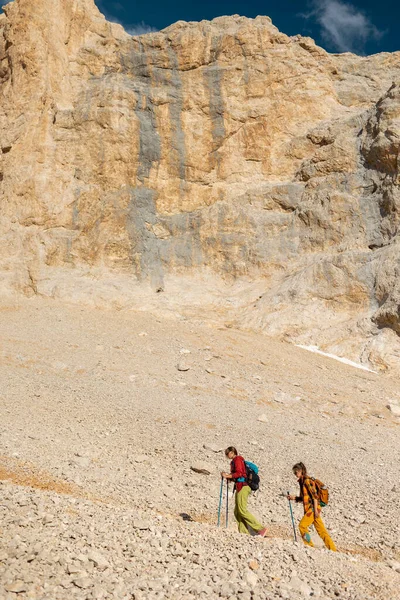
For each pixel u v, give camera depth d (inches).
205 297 1196.5
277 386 791.7
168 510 382.0
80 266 1226.0
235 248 1263.5
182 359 855.7
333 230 1199.6
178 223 1304.1
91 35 1457.9
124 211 1282.0
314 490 343.3
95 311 1098.7
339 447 576.7
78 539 270.1
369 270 1070.4
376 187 1201.4
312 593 243.4
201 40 1427.2
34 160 1283.2
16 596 214.8
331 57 1520.7
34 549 251.0
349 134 1291.8
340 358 974.4
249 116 1390.3
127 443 521.3
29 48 1349.7
